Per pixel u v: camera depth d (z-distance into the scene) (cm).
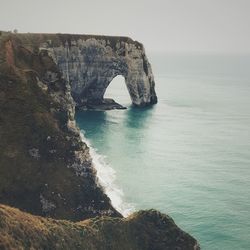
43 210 7938
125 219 7188
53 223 6203
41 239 5622
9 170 8125
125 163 12375
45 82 9938
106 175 11206
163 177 11375
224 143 15100
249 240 8269
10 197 7844
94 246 6306
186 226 8762
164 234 7125
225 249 7944
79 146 9050
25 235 5441
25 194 7975
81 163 8938
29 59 10744
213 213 9331
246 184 11038
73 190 8456
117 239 6675
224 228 8706
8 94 9000
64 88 10350
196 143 14975
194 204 9762
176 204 9744
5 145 8375
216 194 10356
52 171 8481
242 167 12406
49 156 8638
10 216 5625
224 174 11781
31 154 8494
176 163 12619
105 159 12600
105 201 8812
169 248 6956
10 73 9300
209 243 8138
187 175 11625
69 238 6066
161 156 13238
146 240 6950
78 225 6494
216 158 13250
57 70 10569
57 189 8275
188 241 7162
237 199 10081
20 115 8831
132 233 6956
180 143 14900
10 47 10738
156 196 10125
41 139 8700
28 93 9194
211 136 16088
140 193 10231
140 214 7325
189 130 16925
